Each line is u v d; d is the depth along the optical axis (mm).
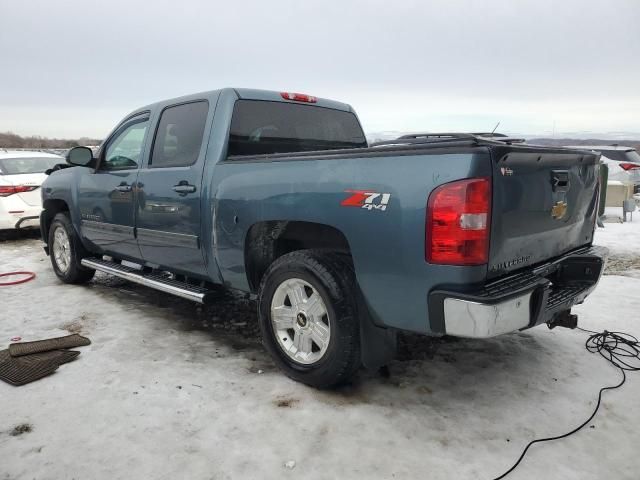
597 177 3588
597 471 2381
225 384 3244
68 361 3600
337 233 3127
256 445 2580
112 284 5867
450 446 2572
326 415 2859
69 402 3016
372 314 2893
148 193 4242
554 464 2428
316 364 3088
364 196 2746
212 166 3674
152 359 3643
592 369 3461
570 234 3326
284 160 3195
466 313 2441
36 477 2342
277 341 3332
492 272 2576
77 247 5516
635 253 7570
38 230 9883
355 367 3000
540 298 2695
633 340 3963
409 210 2566
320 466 2412
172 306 4957
